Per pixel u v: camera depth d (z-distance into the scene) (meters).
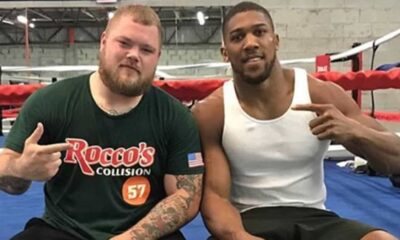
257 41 1.45
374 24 7.41
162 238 1.38
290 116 1.51
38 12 11.19
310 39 7.45
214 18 12.12
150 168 1.43
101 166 1.41
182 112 1.48
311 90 1.55
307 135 1.52
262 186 1.56
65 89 1.45
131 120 1.42
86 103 1.42
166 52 12.59
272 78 1.49
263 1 7.45
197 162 1.47
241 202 1.60
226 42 1.51
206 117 1.55
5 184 1.35
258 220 1.51
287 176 1.56
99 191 1.40
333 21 7.43
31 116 1.41
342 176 4.25
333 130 1.39
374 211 2.79
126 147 1.42
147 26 1.36
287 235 1.47
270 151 1.53
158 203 1.42
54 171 1.25
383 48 7.15
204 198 1.50
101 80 1.43
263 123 1.51
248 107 1.53
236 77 1.52
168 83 2.18
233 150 1.54
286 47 7.46
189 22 12.44
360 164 4.43
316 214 1.52
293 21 7.43
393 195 3.31
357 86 2.25
